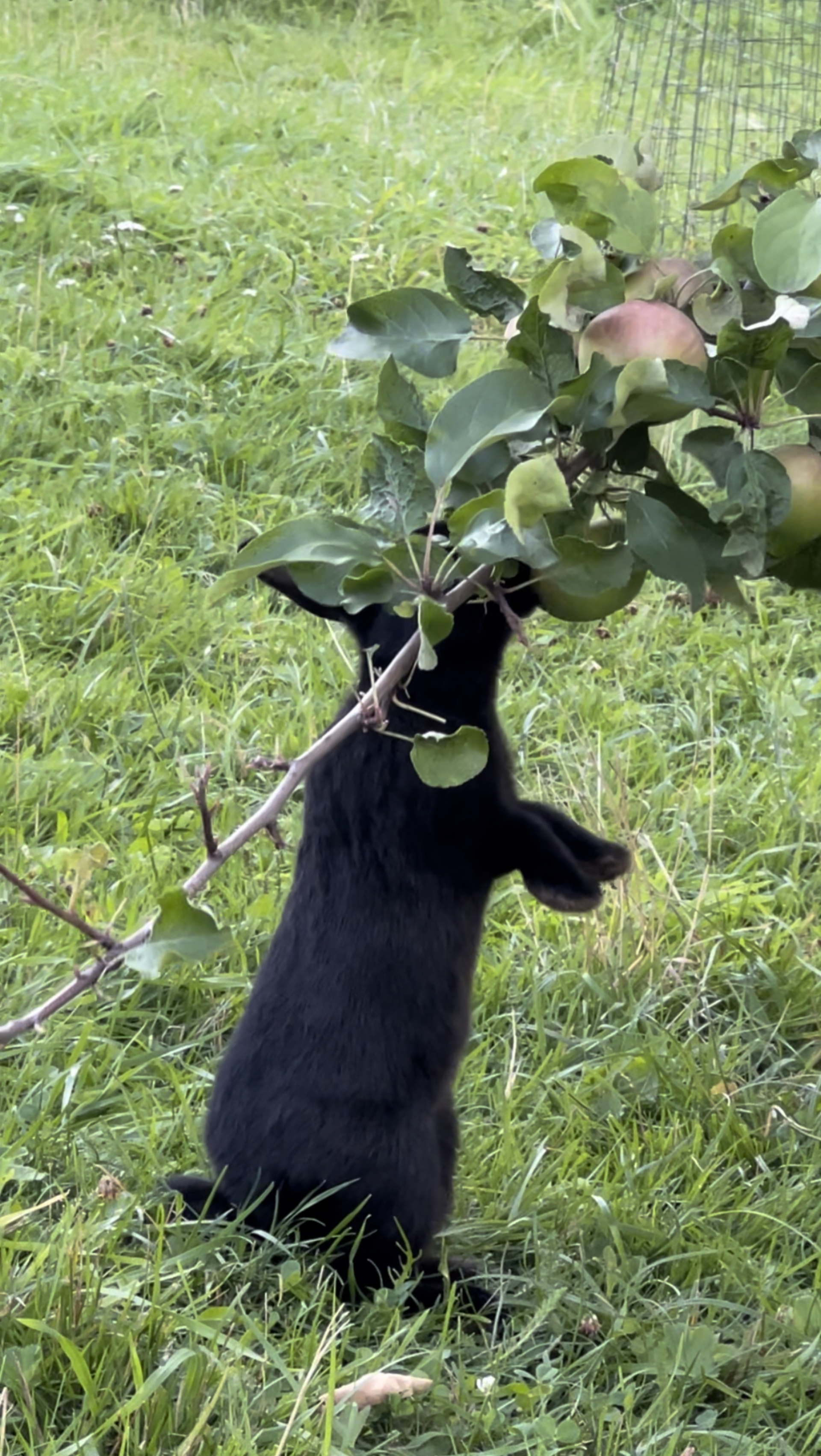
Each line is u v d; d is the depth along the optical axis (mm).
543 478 1858
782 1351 2896
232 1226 2918
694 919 4062
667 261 2369
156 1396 2543
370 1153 2932
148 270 7543
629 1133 3467
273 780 4531
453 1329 2984
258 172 8648
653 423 2143
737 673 5230
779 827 4531
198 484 5898
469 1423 2654
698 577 2154
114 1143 3279
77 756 4562
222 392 6512
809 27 7660
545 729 4910
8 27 10656
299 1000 3000
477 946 3119
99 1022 3711
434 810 2938
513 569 2203
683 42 7875
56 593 5254
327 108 10047
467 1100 3535
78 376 6438
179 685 5082
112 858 4117
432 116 10227
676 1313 3004
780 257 2053
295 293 7395
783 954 4043
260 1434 2506
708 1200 3252
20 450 5988
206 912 1835
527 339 2111
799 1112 3592
